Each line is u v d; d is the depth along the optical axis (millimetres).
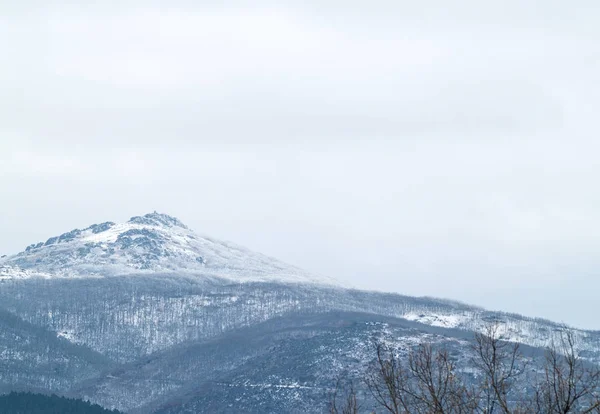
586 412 49094
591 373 51938
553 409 50438
